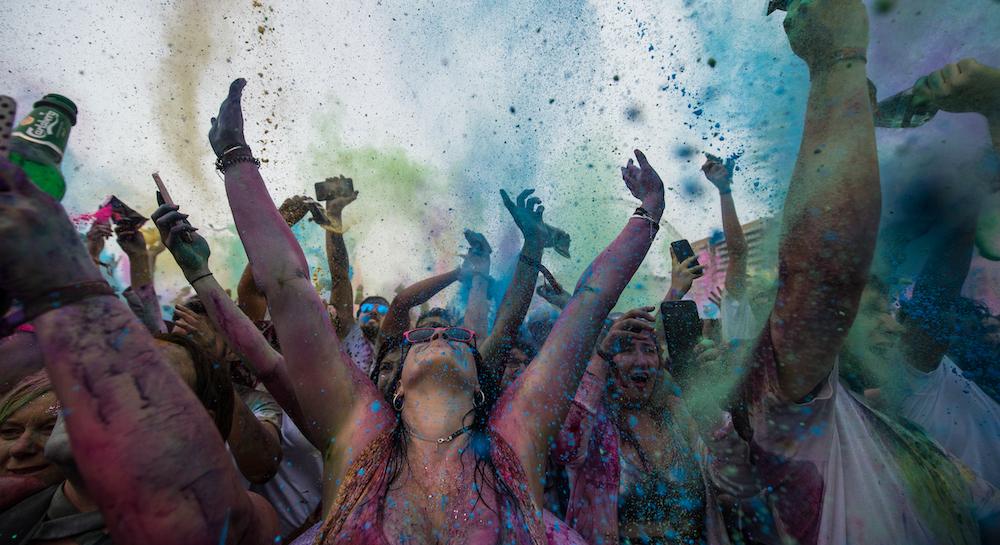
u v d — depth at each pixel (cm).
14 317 101
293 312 172
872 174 161
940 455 204
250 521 128
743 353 215
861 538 174
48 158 163
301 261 180
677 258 271
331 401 172
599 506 200
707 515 203
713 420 214
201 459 110
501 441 169
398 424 175
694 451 213
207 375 161
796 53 183
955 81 191
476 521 151
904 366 246
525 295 255
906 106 202
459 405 180
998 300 249
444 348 187
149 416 105
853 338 245
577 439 209
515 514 153
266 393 263
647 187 214
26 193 103
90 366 102
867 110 166
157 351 112
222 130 186
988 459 232
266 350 189
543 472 174
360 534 146
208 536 108
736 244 282
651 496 203
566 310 193
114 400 103
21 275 100
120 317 109
